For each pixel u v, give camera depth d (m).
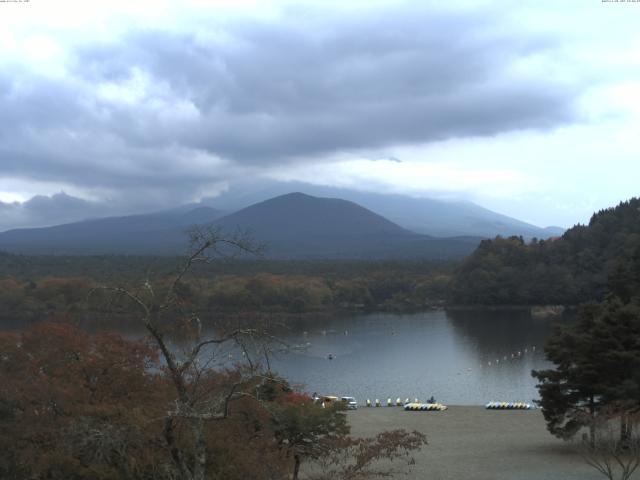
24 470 24.56
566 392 41.28
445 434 48.75
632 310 39.00
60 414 24.77
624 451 34.28
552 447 42.66
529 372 92.00
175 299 18.05
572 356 39.84
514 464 37.66
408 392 80.50
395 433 25.14
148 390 26.19
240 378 20.55
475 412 60.78
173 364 17.88
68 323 31.23
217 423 23.44
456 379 88.25
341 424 28.00
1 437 24.08
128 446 20.77
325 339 131.62
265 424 24.88
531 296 186.38
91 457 21.30
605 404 37.75
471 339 128.25
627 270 55.03
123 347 28.12
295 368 97.94
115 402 24.89
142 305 17.53
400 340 129.12
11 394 24.75
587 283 178.88
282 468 24.00
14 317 121.94
